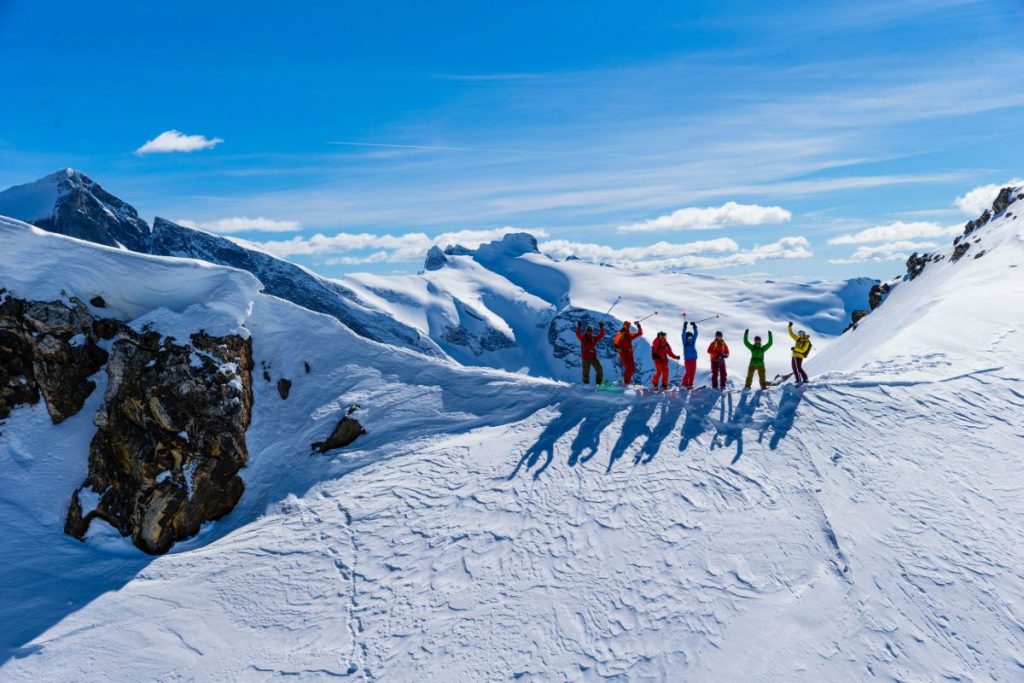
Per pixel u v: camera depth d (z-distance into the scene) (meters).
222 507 18.80
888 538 13.81
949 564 13.18
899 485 15.36
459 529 15.93
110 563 16.95
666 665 11.59
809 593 12.58
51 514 18.34
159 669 13.17
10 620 14.77
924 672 11.08
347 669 12.75
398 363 24.45
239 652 13.54
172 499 17.98
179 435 19.00
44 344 20.38
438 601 14.01
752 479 15.61
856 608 12.25
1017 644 11.59
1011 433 17.19
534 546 14.86
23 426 19.95
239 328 22.17
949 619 12.05
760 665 11.32
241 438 19.95
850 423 17.80
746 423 17.98
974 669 11.14
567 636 12.54
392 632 13.47
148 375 19.73
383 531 16.53
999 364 20.75
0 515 17.86
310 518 17.78
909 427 17.59
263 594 15.14
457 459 18.92
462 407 22.05
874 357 23.48
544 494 16.42
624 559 14.00
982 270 36.75
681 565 13.57
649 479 16.12
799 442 16.88
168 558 16.97
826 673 11.08
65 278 21.39
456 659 12.51
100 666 13.30
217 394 19.88
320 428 21.62
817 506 14.59
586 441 18.30
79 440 19.94
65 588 15.96
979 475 15.70
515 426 20.17
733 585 12.93
